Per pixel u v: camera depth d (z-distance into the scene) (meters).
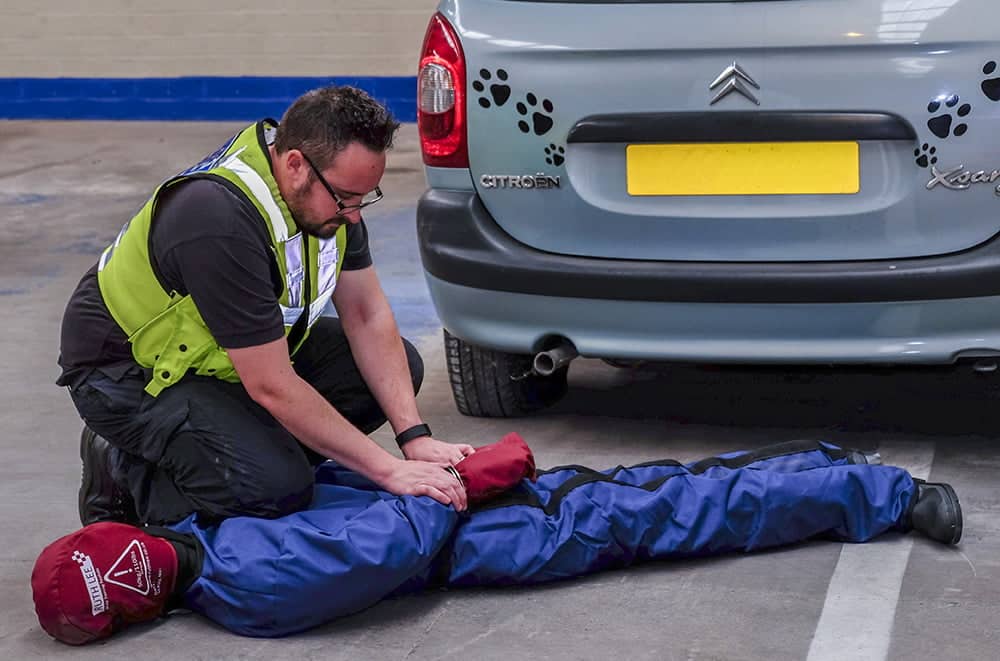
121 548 3.93
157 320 4.21
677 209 5.14
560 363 5.36
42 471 5.55
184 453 4.22
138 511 4.45
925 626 3.95
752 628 3.97
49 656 3.91
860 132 4.94
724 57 4.99
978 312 5.00
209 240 4.00
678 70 5.03
